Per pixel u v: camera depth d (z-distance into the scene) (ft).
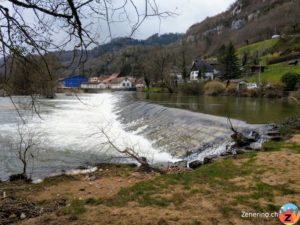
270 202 22.04
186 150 51.47
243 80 189.98
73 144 59.88
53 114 109.50
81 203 23.56
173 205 22.20
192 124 63.98
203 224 18.81
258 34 389.60
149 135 68.39
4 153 51.88
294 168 30.22
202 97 157.07
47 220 20.39
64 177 37.63
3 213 23.30
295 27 328.49
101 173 39.24
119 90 302.04
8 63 11.12
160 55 214.90
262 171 29.73
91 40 11.08
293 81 144.05
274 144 42.11
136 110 105.29
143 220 19.62
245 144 46.29
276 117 70.23
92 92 270.67
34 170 42.55
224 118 66.54
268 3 463.83
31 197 29.53
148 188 26.25
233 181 27.32
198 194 24.34
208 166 33.19
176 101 124.98
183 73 234.17
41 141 62.13
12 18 10.48
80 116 107.04
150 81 256.11
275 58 238.48
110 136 69.77
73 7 10.32
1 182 35.99
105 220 19.84
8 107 121.29
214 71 261.85
